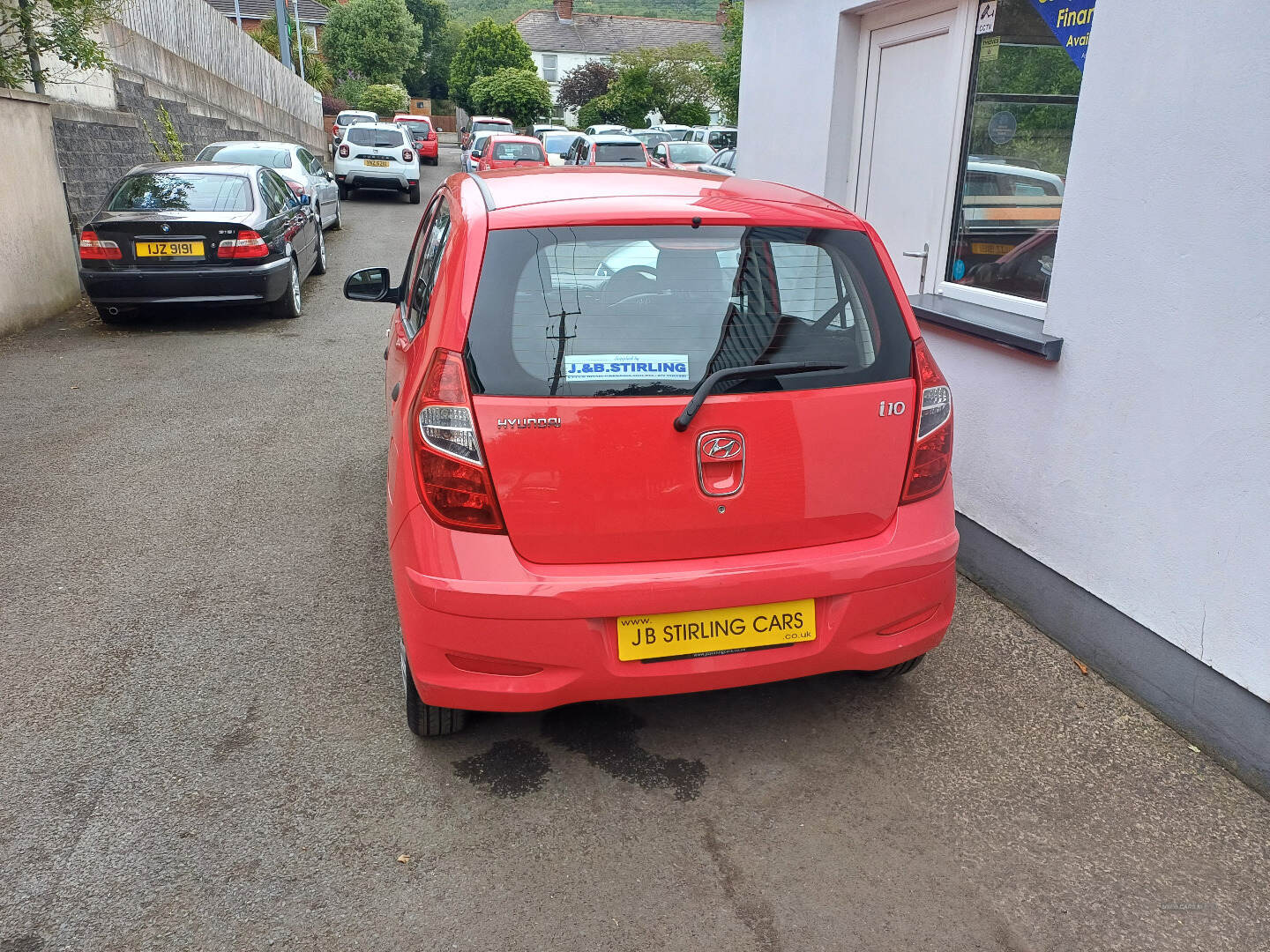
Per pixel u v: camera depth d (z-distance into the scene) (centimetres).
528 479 235
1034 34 402
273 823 257
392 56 6075
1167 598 302
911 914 229
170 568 410
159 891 234
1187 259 285
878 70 523
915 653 276
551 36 6650
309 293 1114
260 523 459
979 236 448
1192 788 274
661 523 242
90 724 300
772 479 246
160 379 723
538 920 226
